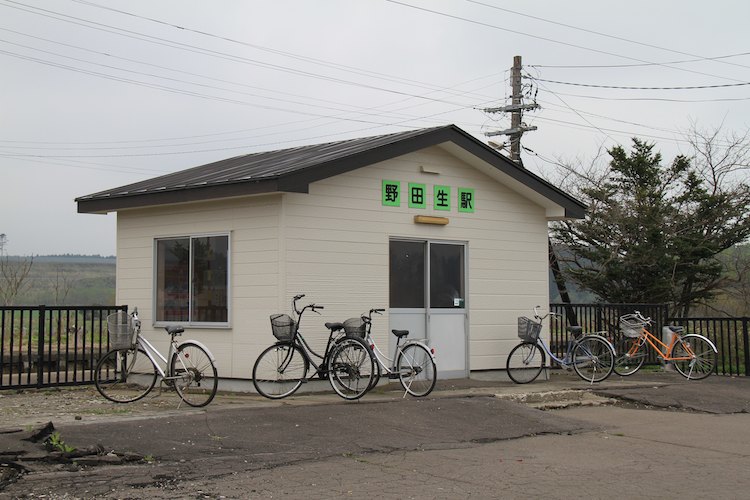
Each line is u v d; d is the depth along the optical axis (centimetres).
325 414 874
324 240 1088
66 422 778
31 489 579
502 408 966
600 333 1420
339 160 1048
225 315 1116
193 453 693
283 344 1005
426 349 1036
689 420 996
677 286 2219
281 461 689
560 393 1113
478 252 1271
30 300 2394
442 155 1232
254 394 1059
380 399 995
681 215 2208
